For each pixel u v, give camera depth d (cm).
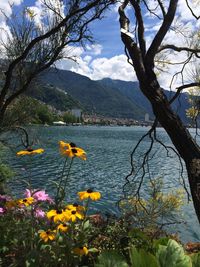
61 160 4388
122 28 369
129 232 404
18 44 701
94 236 388
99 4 571
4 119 825
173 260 253
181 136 325
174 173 3500
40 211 387
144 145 7425
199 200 297
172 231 1181
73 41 654
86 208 362
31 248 357
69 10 633
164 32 352
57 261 342
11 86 749
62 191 374
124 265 256
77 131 14075
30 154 371
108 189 2659
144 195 1962
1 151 1180
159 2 396
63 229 339
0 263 369
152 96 339
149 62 350
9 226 391
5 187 973
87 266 341
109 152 5950
